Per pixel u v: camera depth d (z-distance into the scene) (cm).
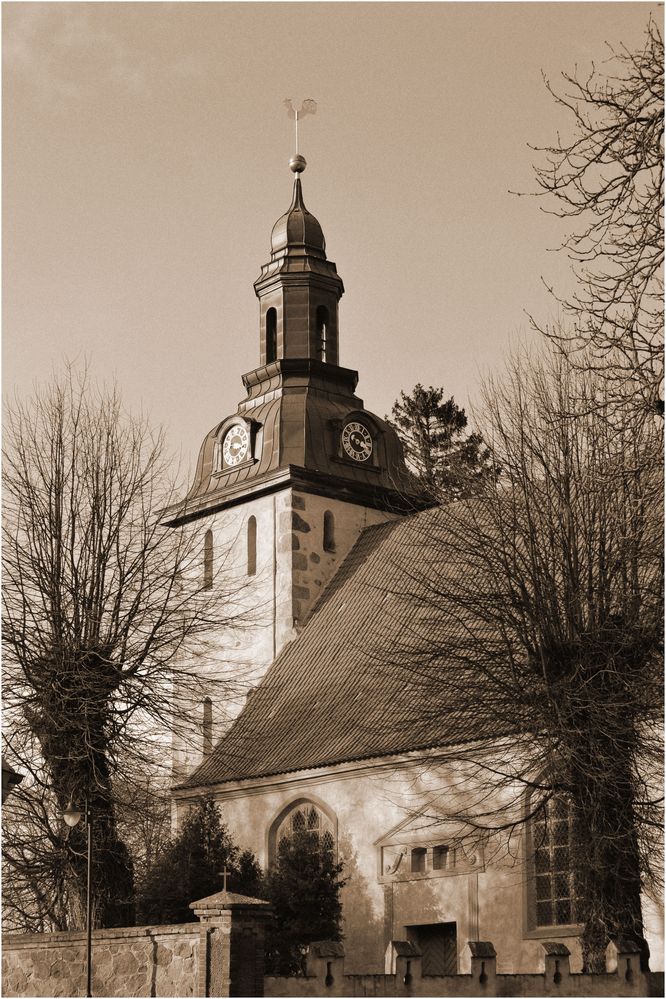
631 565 3597
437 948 4169
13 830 4388
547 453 3841
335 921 4062
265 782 4675
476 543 4181
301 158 5988
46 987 3422
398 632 4828
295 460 5497
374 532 5541
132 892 4259
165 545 4712
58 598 4450
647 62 2381
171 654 4572
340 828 4441
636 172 2380
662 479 3444
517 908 3941
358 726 4547
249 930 2992
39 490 4609
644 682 3531
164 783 4956
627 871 3441
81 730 4300
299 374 5700
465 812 4075
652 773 3578
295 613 5341
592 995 3117
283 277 5769
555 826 3931
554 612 3672
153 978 3138
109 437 4728
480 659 3894
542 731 3631
